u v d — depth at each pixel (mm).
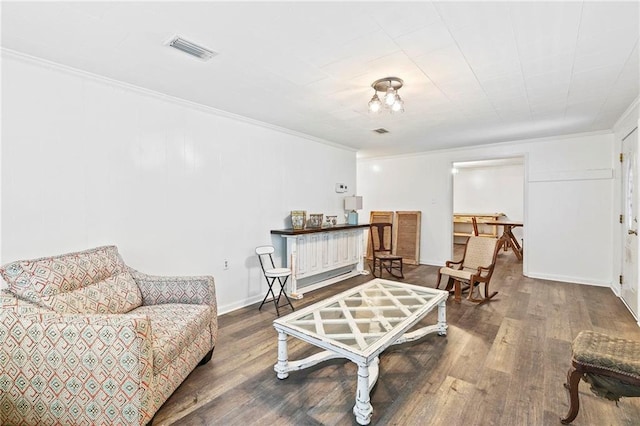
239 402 2000
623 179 4062
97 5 1642
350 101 3219
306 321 2287
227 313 3619
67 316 1662
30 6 1646
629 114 3510
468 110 3521
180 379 2045
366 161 7242
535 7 1665
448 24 1827
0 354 1665
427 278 5227
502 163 8367
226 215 3682
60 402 1658
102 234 2697
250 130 3949
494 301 3967
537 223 5141
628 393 1651
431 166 6285
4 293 1836
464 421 1811
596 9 1680
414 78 2623
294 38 1983
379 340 1967
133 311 2332
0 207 2201
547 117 3820
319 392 2105
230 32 1913
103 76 2598
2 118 2197
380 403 1979
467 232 9203
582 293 4281
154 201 3035
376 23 1812
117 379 1609
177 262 3225
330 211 5395
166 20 1788
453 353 2615
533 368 2367
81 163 2566
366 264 6461
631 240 3615
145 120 2955
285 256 4457
